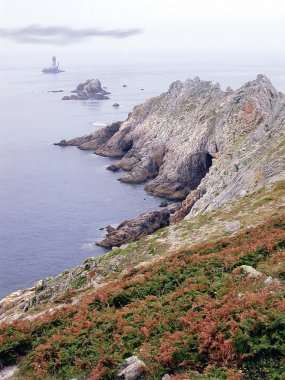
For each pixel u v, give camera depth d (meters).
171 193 131.00
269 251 29.50
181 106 169.25
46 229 104.38
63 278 48.28
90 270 45.88
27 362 23.45
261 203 47.78
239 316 20.42
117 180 146.88
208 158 138.62
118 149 181.75
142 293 28.83
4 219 111.56
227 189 76.44
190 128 152.75
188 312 23.41
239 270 26.64
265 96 136.25
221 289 25.03
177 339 20.95
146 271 33.94
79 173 156.25
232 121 135.62
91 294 32.59
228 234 41.41
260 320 19.48
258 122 129.75
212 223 47.19
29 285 78.44
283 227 34.19
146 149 162.62
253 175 67.75
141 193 133.50
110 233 97.50
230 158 101.38
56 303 37.31
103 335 23.89
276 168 62.38
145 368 19.75
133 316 25.19
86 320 26.67
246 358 18.39
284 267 25.06
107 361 20.91
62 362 22.38
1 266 86.00
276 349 18.22
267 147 79.19
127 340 22.86
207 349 19.70
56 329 26.38
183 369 19.45
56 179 148.88
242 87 146.62
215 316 21.59
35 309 37.16
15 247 94.75
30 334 26.44
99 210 117.44
